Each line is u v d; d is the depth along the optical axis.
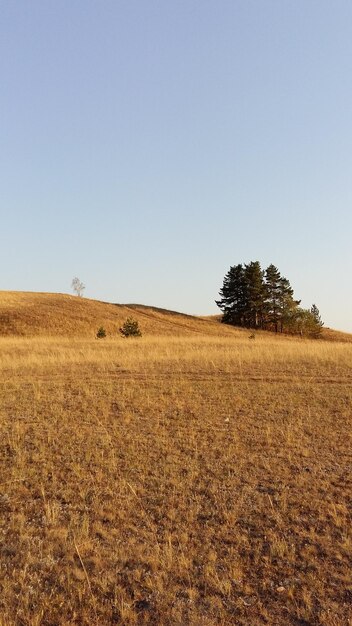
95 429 10.36
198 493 7.29
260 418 11.38
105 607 4.71
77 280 104.19
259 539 6.01
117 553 5.61
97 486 7.46
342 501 7.00
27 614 4.53
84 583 5.04
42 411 11.75
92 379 15.52
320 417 11.41
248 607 4.78
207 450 9.18
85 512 6.62
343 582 5.14
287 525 6.34
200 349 24.12
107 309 71.44
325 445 9.52
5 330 53.84
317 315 85.00
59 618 4.55
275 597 4.93
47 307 65.12
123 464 8.42
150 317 73.00
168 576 5.21
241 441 9.74
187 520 6.42
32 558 5.44
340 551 5.70
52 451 9.02
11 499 7.04
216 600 4.84
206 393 13.70
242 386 14.52
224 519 6.49
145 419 11.21
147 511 6.70
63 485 7.51
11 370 17.27
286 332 81.56
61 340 30.98
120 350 23.95
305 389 14.03
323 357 19.52
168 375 16.23
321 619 4.58
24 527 6.22
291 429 10.42
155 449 9.20
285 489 7.43
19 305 64.75
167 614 4.63
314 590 5.02
